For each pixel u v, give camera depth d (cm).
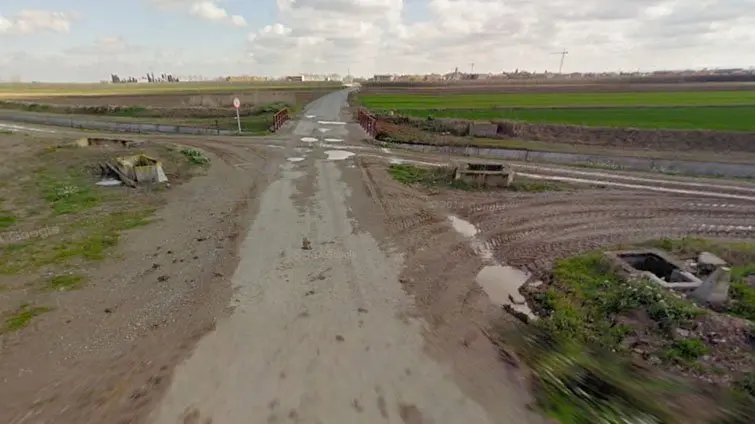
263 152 1902
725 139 2214
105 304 663
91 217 1055
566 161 1856
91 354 547
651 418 463
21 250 850
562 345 591
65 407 459
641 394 498
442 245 930
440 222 1067
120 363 532
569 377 528
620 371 538
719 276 672
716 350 566
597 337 607
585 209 1188
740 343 575
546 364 553
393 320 639
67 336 582
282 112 2938
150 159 1462
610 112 3328
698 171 1712
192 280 743
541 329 629
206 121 3052
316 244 905
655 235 1004
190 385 495
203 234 952
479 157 1908
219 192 1286
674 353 564
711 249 885
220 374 513
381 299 698
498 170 1504
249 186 1352
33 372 512
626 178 1528
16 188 1291
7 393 477
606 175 1572
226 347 564
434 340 596
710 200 1271
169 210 1116
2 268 768
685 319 618
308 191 1296
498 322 648
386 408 468
